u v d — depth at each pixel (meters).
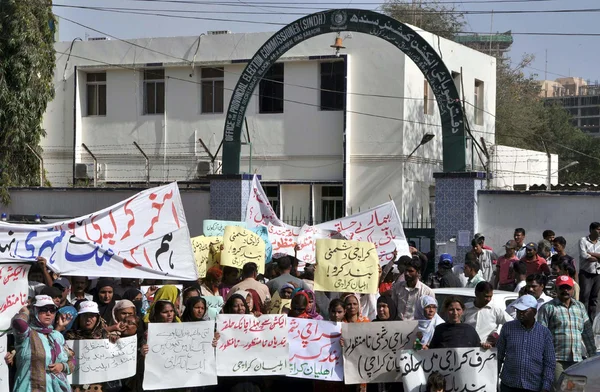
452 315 10.65
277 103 31.47
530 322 10.54
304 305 11.31
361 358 10.90
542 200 20.03
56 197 25.64
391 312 12.44
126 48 32.59
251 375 10.78
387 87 29.94
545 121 57.53
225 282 14.42
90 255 12.09
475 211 20.19
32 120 29.84
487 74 35.50
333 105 30.73
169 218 12.49
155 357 10.39
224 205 22.30
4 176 29.28
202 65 31.72
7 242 11.80
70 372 9.52
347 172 30.33
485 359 10.51
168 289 12.07
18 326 9.04
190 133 32.12
